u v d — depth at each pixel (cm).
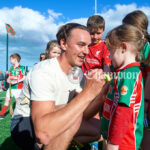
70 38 152
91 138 202
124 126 135
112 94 154
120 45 151
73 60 157
